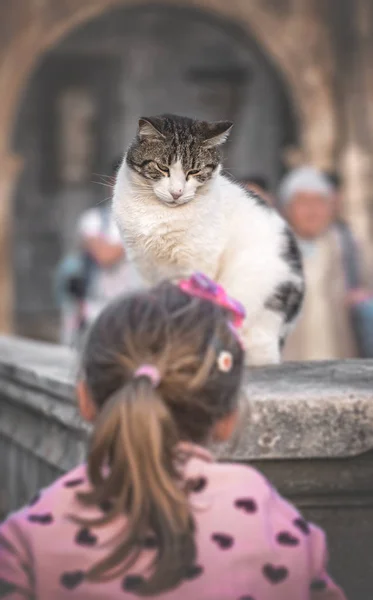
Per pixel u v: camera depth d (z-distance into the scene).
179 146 7.32
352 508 5.36
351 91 25.27
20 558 3.77
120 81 45.62
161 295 3.87
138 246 7.48
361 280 12.30
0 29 25.14
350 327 11.95
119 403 3.58
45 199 45.75
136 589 3.63
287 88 25.66
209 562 3.68
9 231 25.77
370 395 5.30
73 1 25.17
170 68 45.47
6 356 9.61
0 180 25.53
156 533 3.60
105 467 3.80
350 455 5.26
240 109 45.03
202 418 3.77
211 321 3.78
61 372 7.66
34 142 45.56
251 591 3.69
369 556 5.37
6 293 25.97
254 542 3.74
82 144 45.91
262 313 7.48
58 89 45.62
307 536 3.86
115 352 3.73
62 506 3.79
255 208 7.72
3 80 25.19
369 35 25.08
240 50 44.84
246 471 3.90
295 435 5.23
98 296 13.52
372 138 25.03
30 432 8.26
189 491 3.78
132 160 7.46
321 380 5.96
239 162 44.78
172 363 3.69
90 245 13.46
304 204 11.89
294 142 33.81
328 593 3.92
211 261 7.43
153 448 3.54
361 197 25.00
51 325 44.19
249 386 5.66
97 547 3.69
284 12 25.30
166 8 26.27
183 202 7.27
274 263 7.53
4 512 9.63
